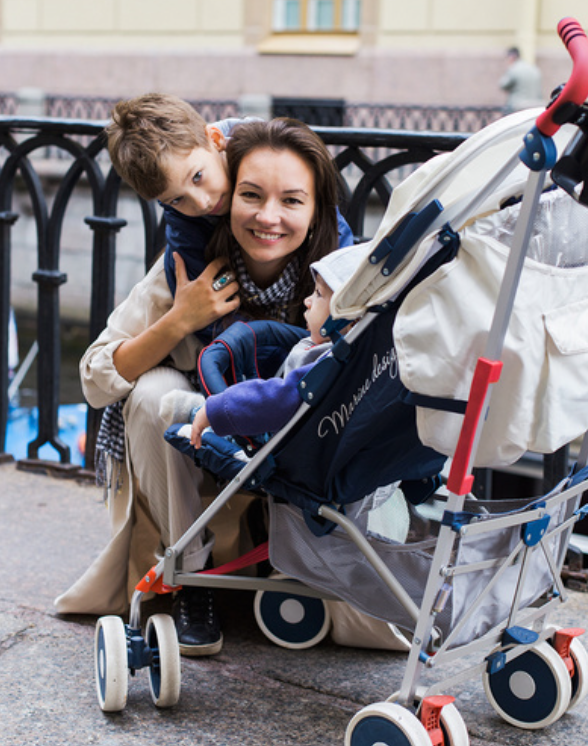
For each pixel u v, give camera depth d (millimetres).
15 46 20453
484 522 1800
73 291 13969
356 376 1889
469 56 17312
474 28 17297
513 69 15711
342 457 1936
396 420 1883
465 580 1894
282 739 2131
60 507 3369
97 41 19906
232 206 2279
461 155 1626
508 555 1937
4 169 3703
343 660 2471
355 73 18156
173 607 2531
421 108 16375
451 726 1914
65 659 2439
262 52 18766
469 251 1679
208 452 2129
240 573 2568
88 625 2604
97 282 3535
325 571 2078
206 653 2455
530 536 1923
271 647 2525
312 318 2068
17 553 3008
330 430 1953
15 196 14156
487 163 1724
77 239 13867
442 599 1820
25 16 20312
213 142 2340
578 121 1534
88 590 2576
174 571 2180
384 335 1826
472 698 2316
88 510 3352
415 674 1870
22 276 14297
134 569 2602
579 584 2807
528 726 2172
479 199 1641
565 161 1556
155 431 2381
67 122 3459
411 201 1691
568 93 1493
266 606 2521
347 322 1882
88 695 2289
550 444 1755
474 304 1670
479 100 17391
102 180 3492
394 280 1759
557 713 2125
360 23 18141
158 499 2449
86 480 3588
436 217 1685
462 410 1715
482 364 1631
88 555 3014
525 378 1693
